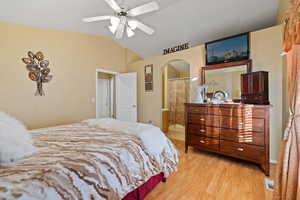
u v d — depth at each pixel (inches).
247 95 97.0
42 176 33.3
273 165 93.7
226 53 114.1
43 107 127.2
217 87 120.8
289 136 49.6
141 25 89.3
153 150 65.5
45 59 127.8
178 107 219.5
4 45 109.0
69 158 42.3
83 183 37.9
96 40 163.9
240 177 81.4
